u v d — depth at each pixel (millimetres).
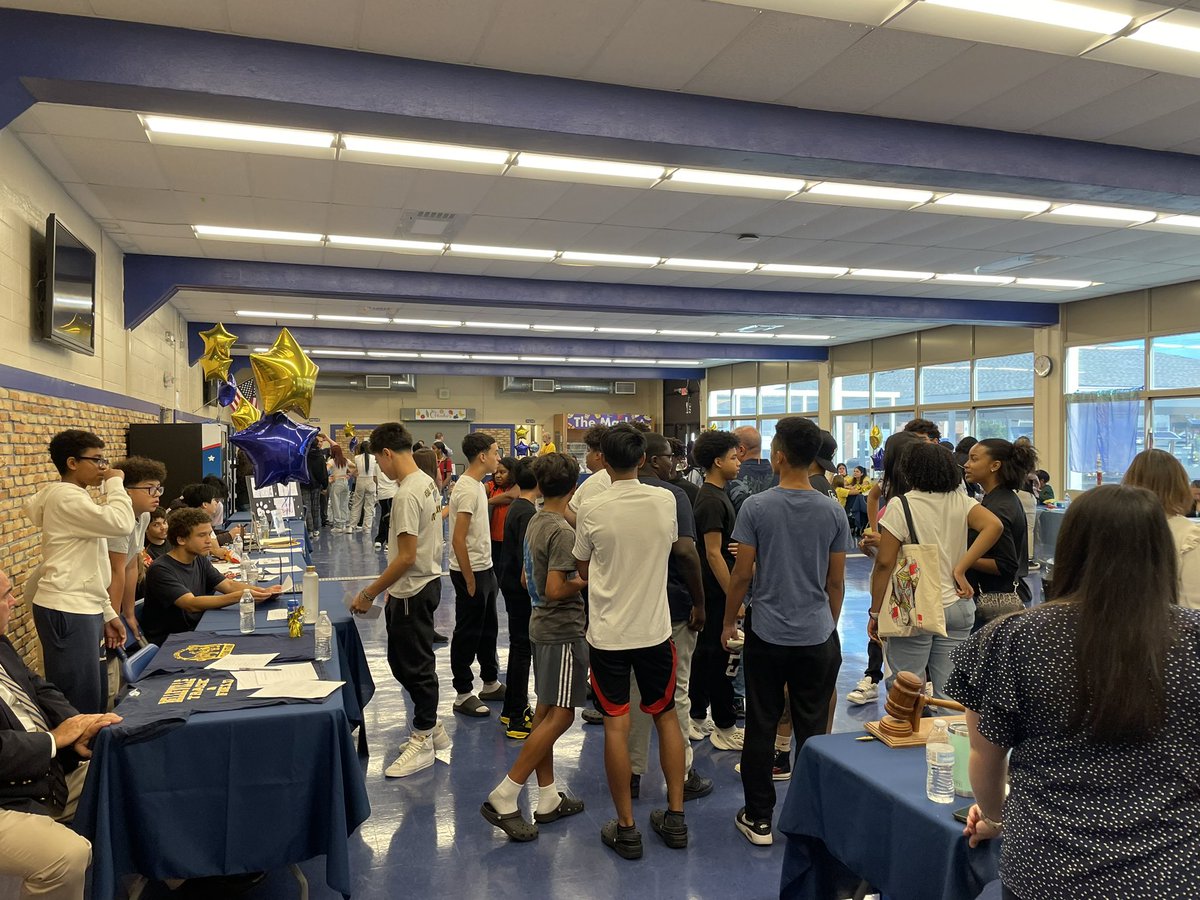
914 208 6609
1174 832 1056
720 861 2777
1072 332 11367
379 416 22703
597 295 9969
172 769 2186
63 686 3309
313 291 8766
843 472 14047
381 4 3484
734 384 20703
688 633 3367
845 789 1997
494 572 4996
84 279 5797
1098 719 1088
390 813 3150
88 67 3553
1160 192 5379
